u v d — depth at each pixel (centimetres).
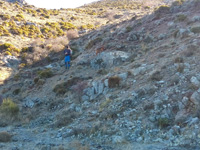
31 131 795
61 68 1653
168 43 1222
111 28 2164
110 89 970
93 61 1450
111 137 618
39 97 1211
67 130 733
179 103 654
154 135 583
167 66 905
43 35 2986
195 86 684
